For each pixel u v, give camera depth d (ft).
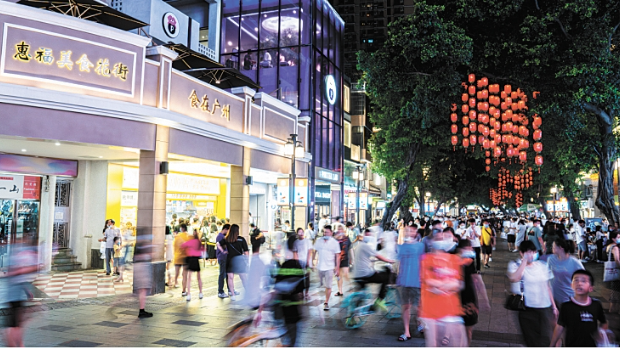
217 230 58.44
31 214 47.03
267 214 79.20
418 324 25.73
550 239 30.27
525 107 55.83
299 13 86.48
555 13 49.19
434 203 191.72
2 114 30.30
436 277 18.54
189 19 74.23
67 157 48.83
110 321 28.09
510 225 83.56
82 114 33.83
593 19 49.70
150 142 37.91
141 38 37.60
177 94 41.65
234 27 90.02
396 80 61.98
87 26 34.55
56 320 28.14
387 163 92.27
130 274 48.49
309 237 58.49
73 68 33.88
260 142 54.44
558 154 66.13
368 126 140.46
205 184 65.26
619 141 60.08
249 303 25.44
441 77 57.82
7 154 44.14
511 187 130.52
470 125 55.98
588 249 65.72
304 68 85.20
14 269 21.18
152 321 28.19
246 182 51.98
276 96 84.99
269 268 26.13
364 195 106.22
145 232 31.27
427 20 53.57
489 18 55.42
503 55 58.03
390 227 86.53
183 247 36.40
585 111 57.52
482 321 28.81
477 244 50.08
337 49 99.35
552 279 22.00
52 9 40.52
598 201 60.75
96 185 51.24
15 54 31.45
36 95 31.17
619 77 50.75
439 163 111.75
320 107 88.99
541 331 19.20
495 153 54.49
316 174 84.94
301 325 27.48
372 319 29.32
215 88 47.26
